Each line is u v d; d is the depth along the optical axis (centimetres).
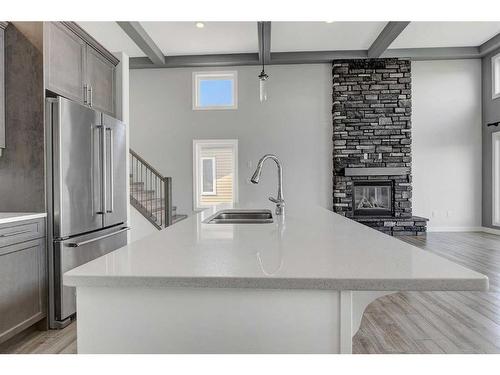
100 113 329
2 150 274
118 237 365
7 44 273
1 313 228
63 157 274
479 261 477
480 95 743
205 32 616
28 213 265
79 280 91
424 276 87
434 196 752
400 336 260
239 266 99
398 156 731
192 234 156
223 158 761
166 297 98
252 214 285
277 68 748
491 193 718
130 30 564
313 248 124
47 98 272
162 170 759
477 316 297
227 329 97
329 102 746
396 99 729
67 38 306
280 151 750
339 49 707
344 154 733
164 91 756
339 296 95
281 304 96
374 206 751
